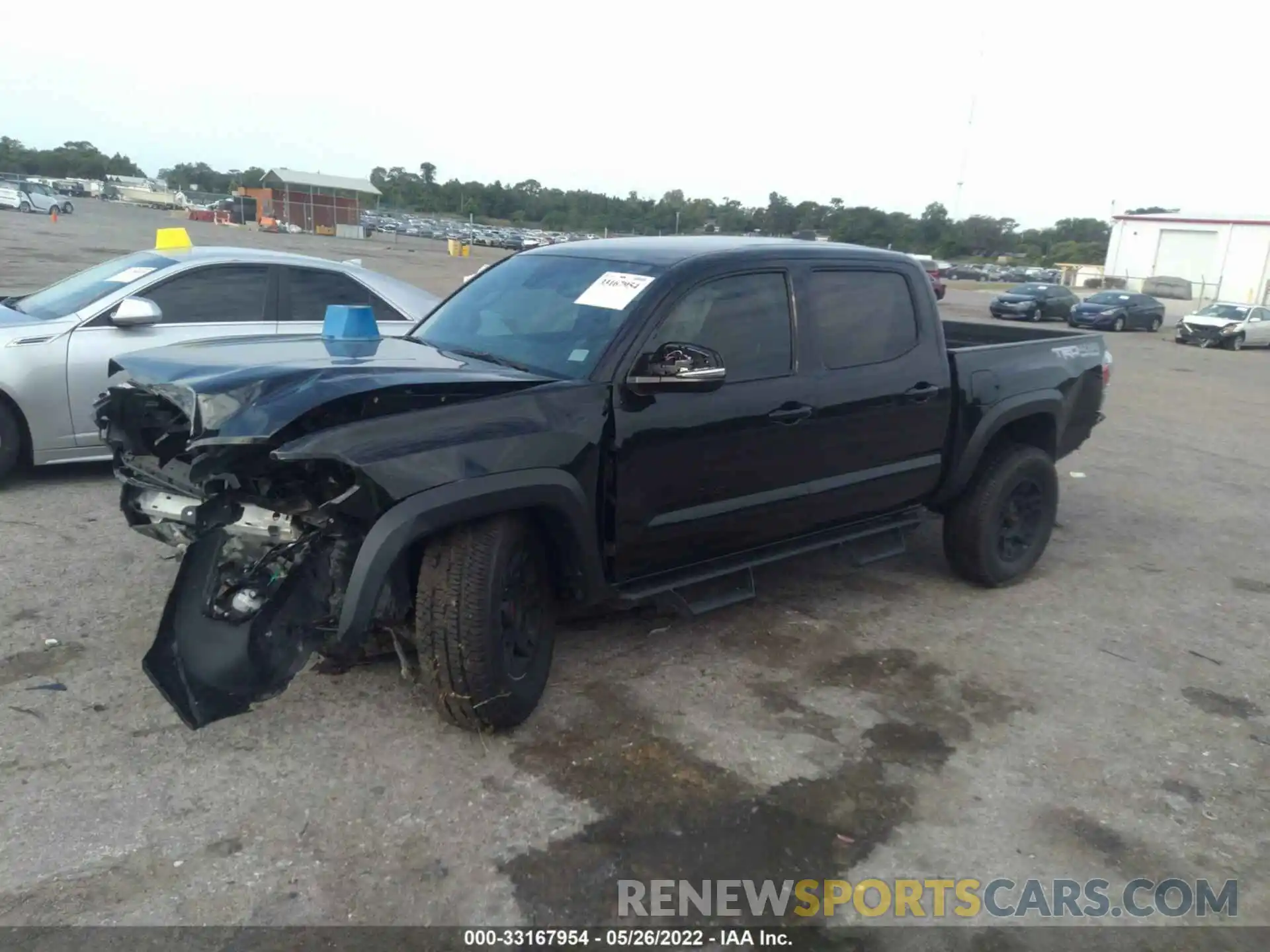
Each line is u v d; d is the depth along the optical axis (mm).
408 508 3273
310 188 69938
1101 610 5609
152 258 7160
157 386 3535
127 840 3092
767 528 4605
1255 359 26578
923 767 3791
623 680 4340
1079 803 3617
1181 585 6133
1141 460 10094
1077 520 7570
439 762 3602
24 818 3158
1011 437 5941
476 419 3520
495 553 3525
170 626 3418
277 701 3947
